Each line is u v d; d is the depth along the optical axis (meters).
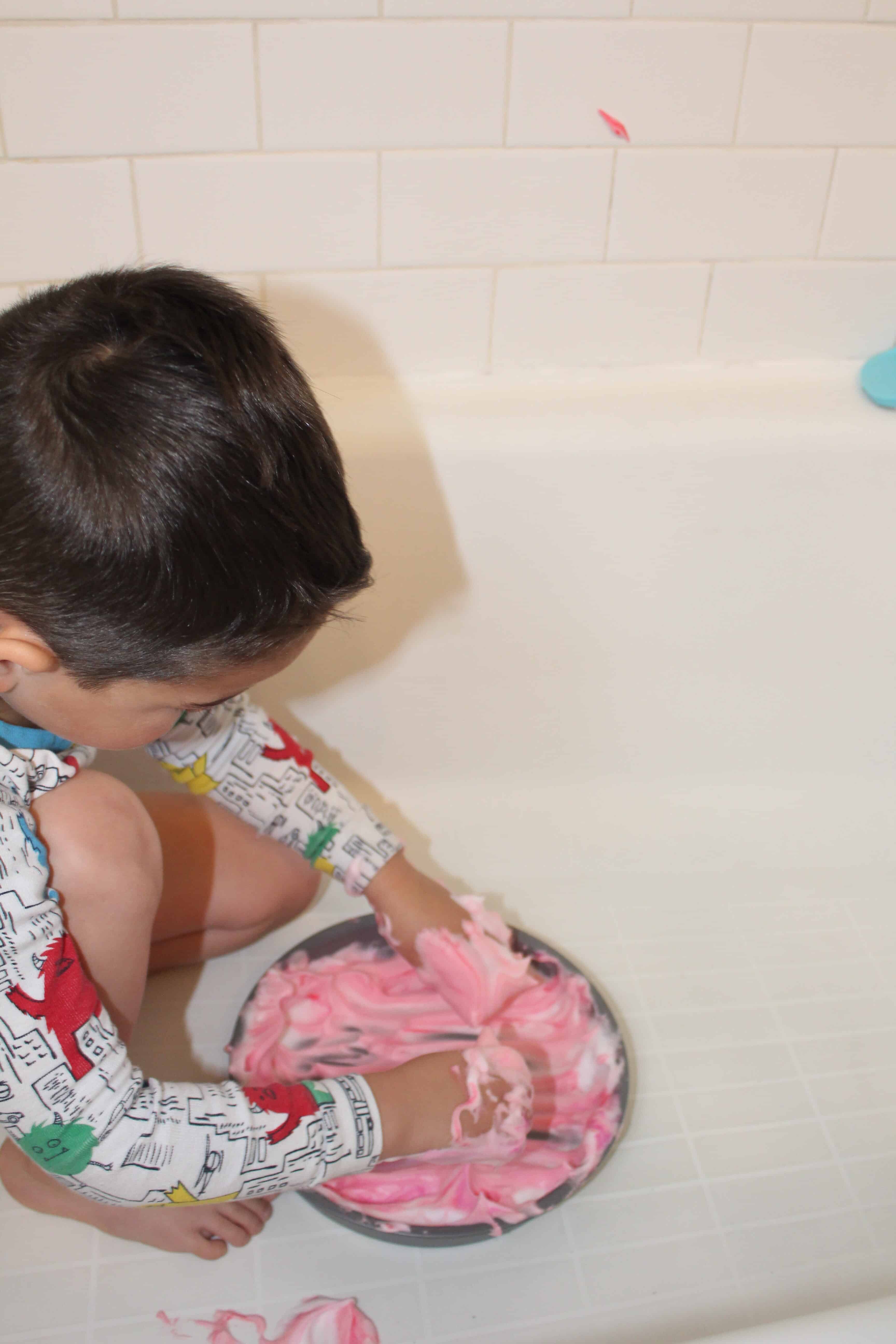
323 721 1.13
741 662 1.15
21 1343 0.73
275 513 0.54
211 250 1.02
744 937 1.05
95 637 0.56
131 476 0.52
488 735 1.16
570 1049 0.90
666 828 1.16
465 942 0.90
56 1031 0.63
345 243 1.03
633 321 1.11
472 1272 0.78
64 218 0.98
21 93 0.92
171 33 0.91
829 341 1.15
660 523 1.07
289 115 0.96
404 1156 0.75
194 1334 0.74
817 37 0.98
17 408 0.53
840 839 1.15
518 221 1.04
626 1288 0.78
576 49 0.96
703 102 1.00
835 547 1.10
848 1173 0.86
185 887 0.93
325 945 0.97
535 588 1.09
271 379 0.56
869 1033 0.97
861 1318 0.56
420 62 0.95
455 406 1.07
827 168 1.05
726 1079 0.92
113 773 1.11
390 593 1.07
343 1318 0.75
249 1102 0.69
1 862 0.63
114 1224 0.78
